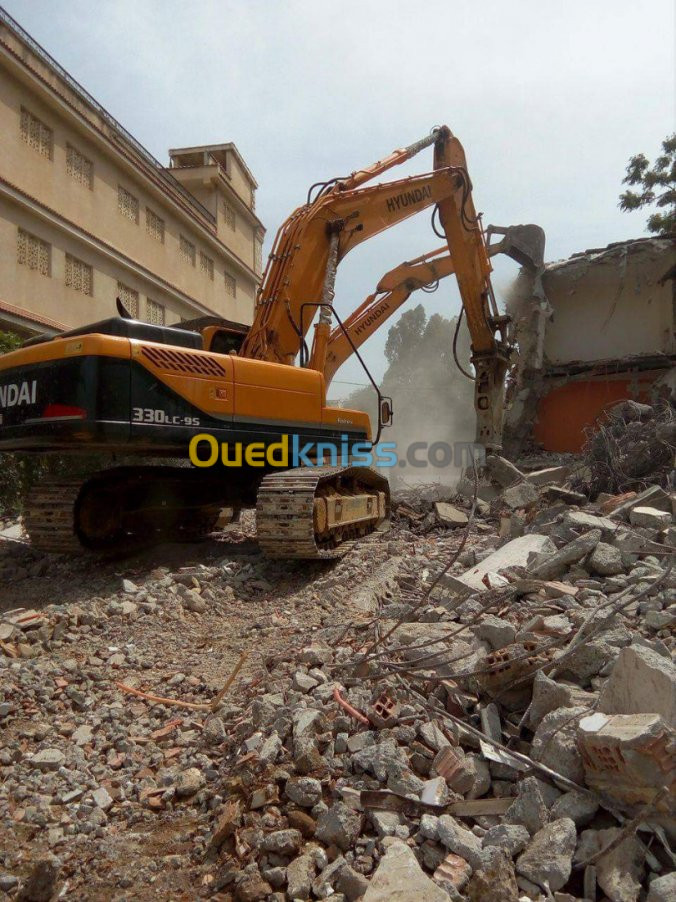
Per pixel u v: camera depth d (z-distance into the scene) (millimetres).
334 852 2643
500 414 11492
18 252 17500
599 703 3070
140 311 23234
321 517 6961
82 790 3320
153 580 6609
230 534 9656
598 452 9773
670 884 2174
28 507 7648
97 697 4297
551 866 2346
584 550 5469
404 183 9711
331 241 8531
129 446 6508
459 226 10695
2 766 3543
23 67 17156
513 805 2672
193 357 6855
